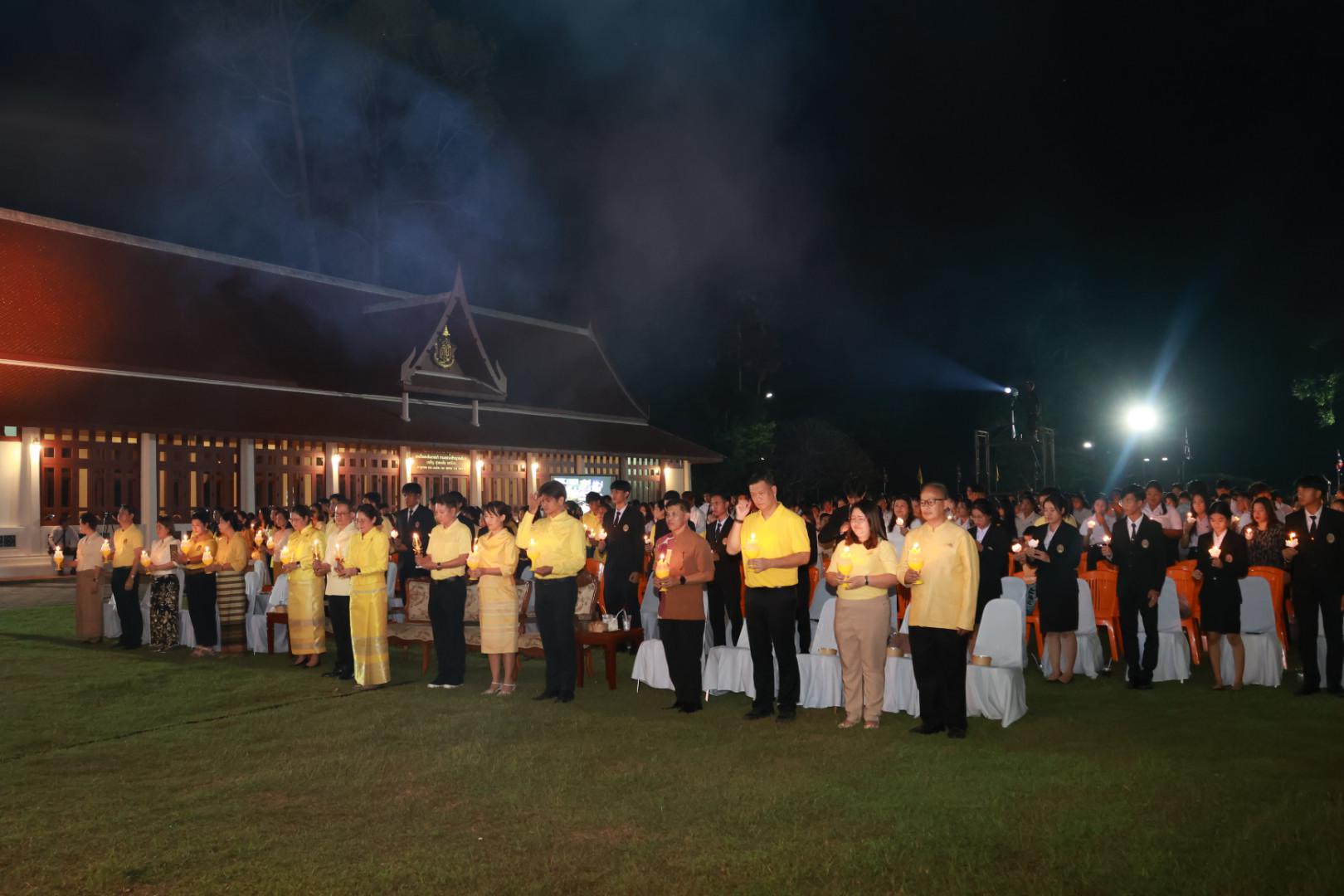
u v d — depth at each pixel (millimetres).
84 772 8094
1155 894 5293
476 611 13578
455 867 5852
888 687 10070
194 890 5613
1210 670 12352
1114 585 12766
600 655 14367
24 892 5648
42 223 31781
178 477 28906
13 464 26062
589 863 5891
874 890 5406
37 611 20312
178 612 15195
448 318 38656
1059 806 6695
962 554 8781
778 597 9594
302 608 13352
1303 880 5391
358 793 7363
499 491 38875
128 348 29891
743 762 8031
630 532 14062
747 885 5492
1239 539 10719
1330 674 10375
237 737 9219
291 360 34188
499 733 9234
